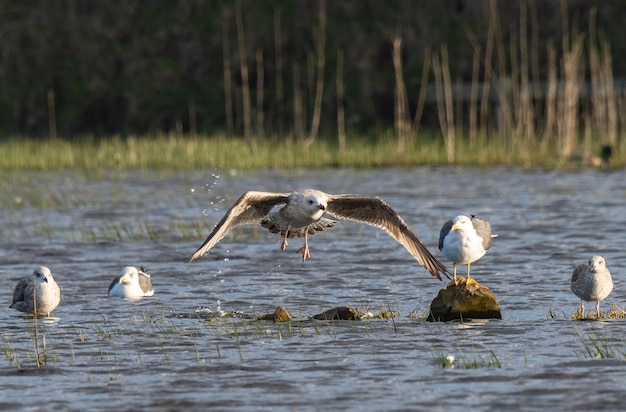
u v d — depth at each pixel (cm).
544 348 1259
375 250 2084
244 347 1286
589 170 3619
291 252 2072
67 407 1044
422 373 1152
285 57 5059
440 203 2783
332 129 4781
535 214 2562
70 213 2648
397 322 1427
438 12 5156
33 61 5209
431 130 4659
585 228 2327
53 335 1373
